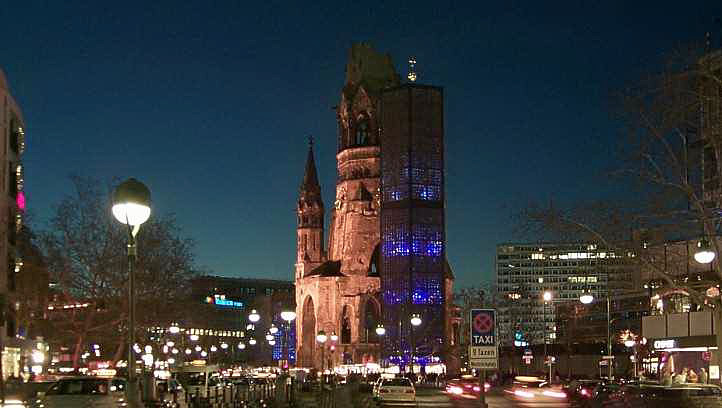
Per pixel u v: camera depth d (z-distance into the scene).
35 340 104.12
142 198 23.17
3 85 91.12
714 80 41.97
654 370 99.31
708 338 74.19
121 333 86.38
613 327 153.62
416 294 177.75
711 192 44.06
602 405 44.41
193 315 143.88
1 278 86.50
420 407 60.41
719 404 35.03
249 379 84.94
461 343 186.00
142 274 85.38
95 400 34.34
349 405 54.91
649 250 48.09
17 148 97.81
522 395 81.19
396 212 181.00
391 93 184.38
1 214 89.06
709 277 60.28
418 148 181.00
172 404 46.47
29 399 37.38
